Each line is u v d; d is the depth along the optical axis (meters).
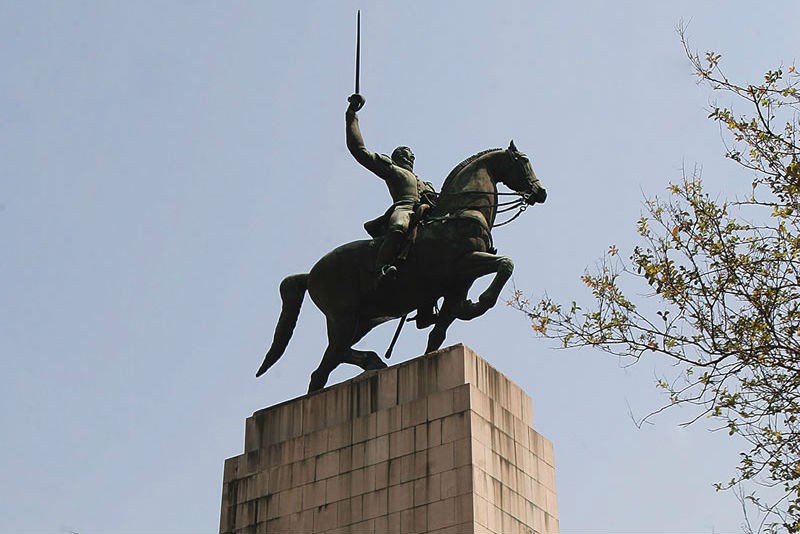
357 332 38.03
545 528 33.91
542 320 30.56
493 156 37.59
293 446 35.66
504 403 34.31
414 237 36.22
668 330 29.58
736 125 29.80
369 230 37.75
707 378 29.08
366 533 32.62
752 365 28.89
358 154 37.53
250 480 36.06
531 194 36.81
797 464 28.86
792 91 29.48
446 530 31.08
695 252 29.61
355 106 38.31
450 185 36.97
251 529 35.16
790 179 28.77
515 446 33.84
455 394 32.88
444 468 31.98
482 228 35.81
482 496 31.47
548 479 35.09
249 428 37.16
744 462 29.25
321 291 37.53
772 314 28.84
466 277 35.50
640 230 30.47
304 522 34.09
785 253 29.20
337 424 35.06
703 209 29.75
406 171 38.22
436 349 36.00
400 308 36.97
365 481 33.44
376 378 35.00
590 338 30.08
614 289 30.34
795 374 28.70
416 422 33.22
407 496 32.34
